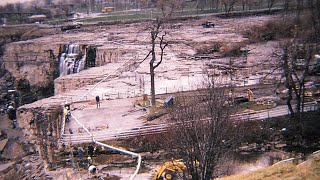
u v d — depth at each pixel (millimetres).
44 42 122625
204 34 120000
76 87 85000
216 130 37188
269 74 74438
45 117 68250
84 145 54344
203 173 35844
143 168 48812
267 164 46969
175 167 42094
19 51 123312
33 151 68250
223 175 42375
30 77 121875
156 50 103188
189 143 37031
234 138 42750
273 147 52594
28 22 170375
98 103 66438
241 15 149500
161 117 59250
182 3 167500
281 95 66125
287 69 59469
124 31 133125
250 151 51125
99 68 94062
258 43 105188
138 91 73375
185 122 38531
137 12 178000
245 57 91375
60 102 71438
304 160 39312
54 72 119250
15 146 73625
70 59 115562
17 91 118750
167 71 85062
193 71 83875
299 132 55219
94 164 50469
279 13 145250
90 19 166250
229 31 122625
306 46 81000
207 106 41094
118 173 47812
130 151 52875
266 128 55625
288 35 106375
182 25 136750
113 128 57406
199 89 62531
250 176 35656
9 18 180625
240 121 52781
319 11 103500
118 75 85875
